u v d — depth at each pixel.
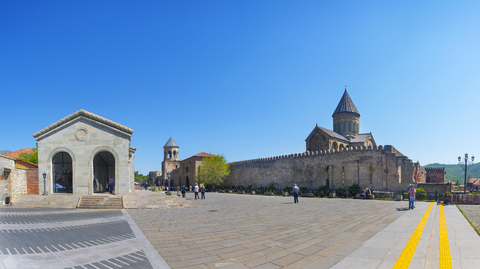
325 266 5.80
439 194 24.14
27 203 21.09
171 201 21.64
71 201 20.80
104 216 14.77
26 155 42.81
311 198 31.86
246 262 6.21
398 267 5.56
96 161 29.17
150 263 6.17
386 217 13.27
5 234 9.52
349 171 37.53
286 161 49.00
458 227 9.92
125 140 23.66
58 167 24.20
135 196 21.39
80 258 6.58
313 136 54.78
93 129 23.70
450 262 5.72
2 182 20.61
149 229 10.54
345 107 60.00
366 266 5.70
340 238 8.55
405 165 31.86
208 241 8.37
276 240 8.43
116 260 6.41
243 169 60.59
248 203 24.44
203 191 32.81
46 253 7.02
